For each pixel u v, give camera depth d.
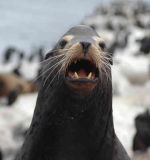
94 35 15.66
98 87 14.27
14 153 44.00
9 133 45.81
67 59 14.11
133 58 87.81
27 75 86.50
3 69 97.94
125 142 43.34
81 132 14.76
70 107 14.46
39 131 15.05
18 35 180.62
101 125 14.89
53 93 14.79
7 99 58.03
